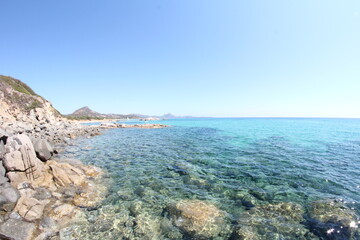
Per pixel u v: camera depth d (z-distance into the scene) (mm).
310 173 12586
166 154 18375
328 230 6355
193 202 8391
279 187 10227
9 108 53656
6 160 9172
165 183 10750
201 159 16312
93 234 6199
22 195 8047
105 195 9086
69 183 10055
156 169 13391
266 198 8883
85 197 8758
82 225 6648
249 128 53125
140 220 7035
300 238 5988
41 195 8438
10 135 12297
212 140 28469
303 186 10383
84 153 18891
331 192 9570
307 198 8859
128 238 6035
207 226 6641
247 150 20328
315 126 61500
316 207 7941
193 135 35906
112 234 6223
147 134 38906
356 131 42875
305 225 6680
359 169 13492
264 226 6625
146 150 20531
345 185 10531
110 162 15312
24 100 66750
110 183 10680
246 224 6738
